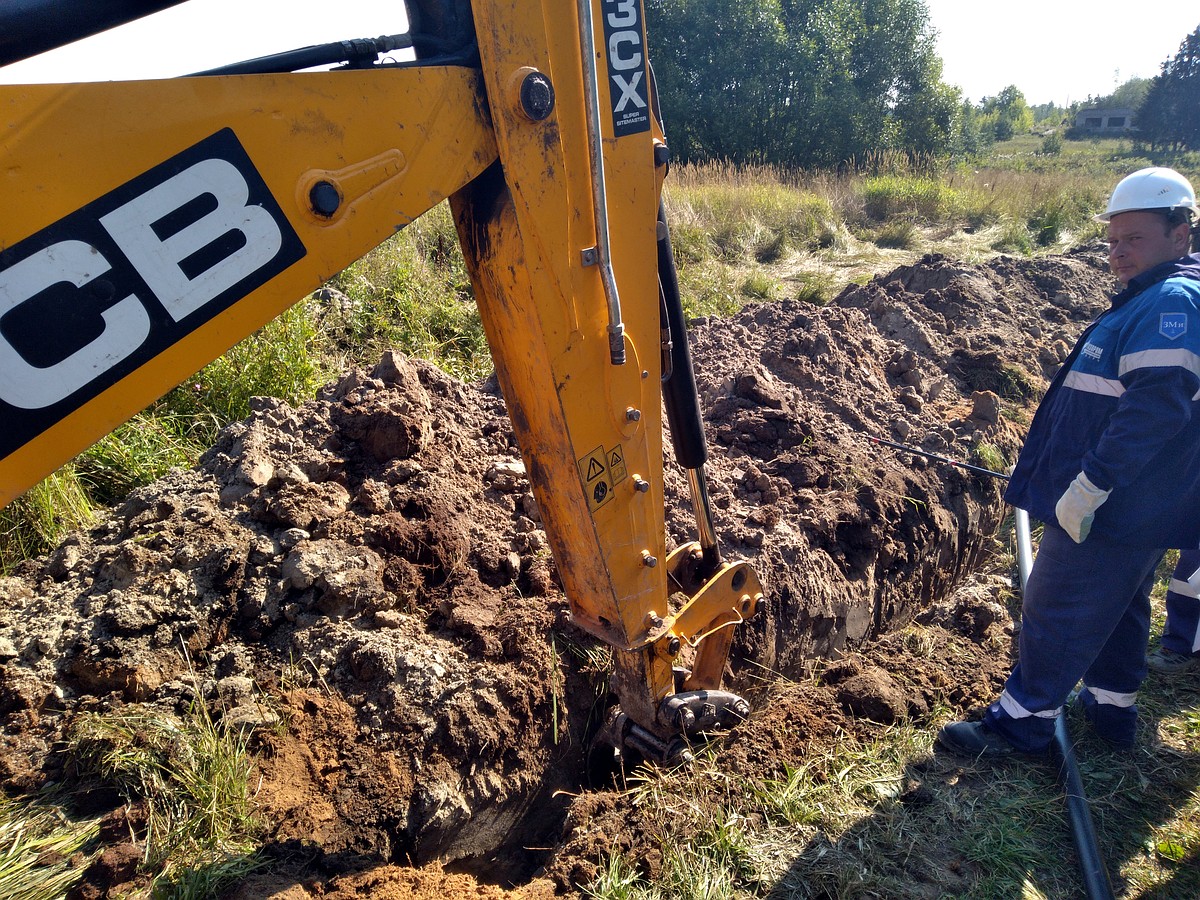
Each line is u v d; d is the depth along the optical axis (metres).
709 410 4.85
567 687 3.22
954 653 3.95
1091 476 2.64
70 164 1.36
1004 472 5.21
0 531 3.56
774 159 26.61
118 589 2.88
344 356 5.88
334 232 1.66
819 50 27.17
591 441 2.24
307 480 3.36
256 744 2.65
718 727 3.11
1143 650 3.16
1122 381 2.70
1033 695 3.08
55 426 1.42
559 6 1.93
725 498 4.16
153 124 1.43
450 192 1.85
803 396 5.18
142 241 1.45
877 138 27.67
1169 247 2.77
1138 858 2.84
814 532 4.14
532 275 2.00
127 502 3.26
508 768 2.98
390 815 2.62
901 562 4.42
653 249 2.29
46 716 2.63
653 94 2.26
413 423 3.66
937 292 7.16
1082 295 8.34
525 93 1.85
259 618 2.95
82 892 2.21
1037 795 3.04
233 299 1.56
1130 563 2.82
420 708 2.85
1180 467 2.72
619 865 2.60
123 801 2.47
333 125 1.63
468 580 3.35
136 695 2.69
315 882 2.34
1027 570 4.35
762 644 3.60
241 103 1.52
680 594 3.24
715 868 2.63
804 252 11.33
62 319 1.39
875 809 2.94
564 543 2.44
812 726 3.29
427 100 1.76
